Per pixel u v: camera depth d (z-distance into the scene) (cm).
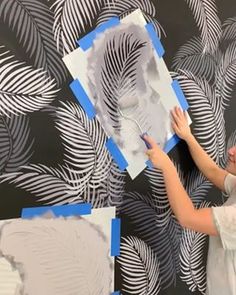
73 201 89
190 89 123
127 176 103
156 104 111
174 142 118
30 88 81
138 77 105
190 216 100
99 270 96
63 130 87
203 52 126
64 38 87
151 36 108
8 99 78
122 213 102
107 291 98
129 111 103
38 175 83
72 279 90
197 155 122
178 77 118
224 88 136
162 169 106
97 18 94
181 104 120
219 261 114
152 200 110
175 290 120
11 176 78
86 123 92
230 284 110
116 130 100
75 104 89
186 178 122
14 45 78
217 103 133
